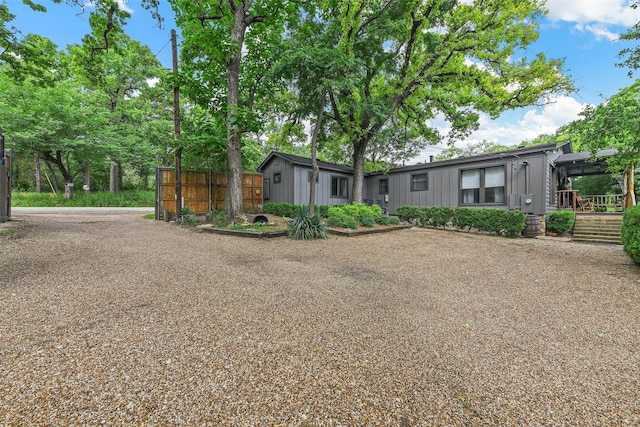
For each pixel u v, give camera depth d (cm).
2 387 144
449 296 321
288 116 1248
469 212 923
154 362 173
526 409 144
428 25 980
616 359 193
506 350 204
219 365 173
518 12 968
